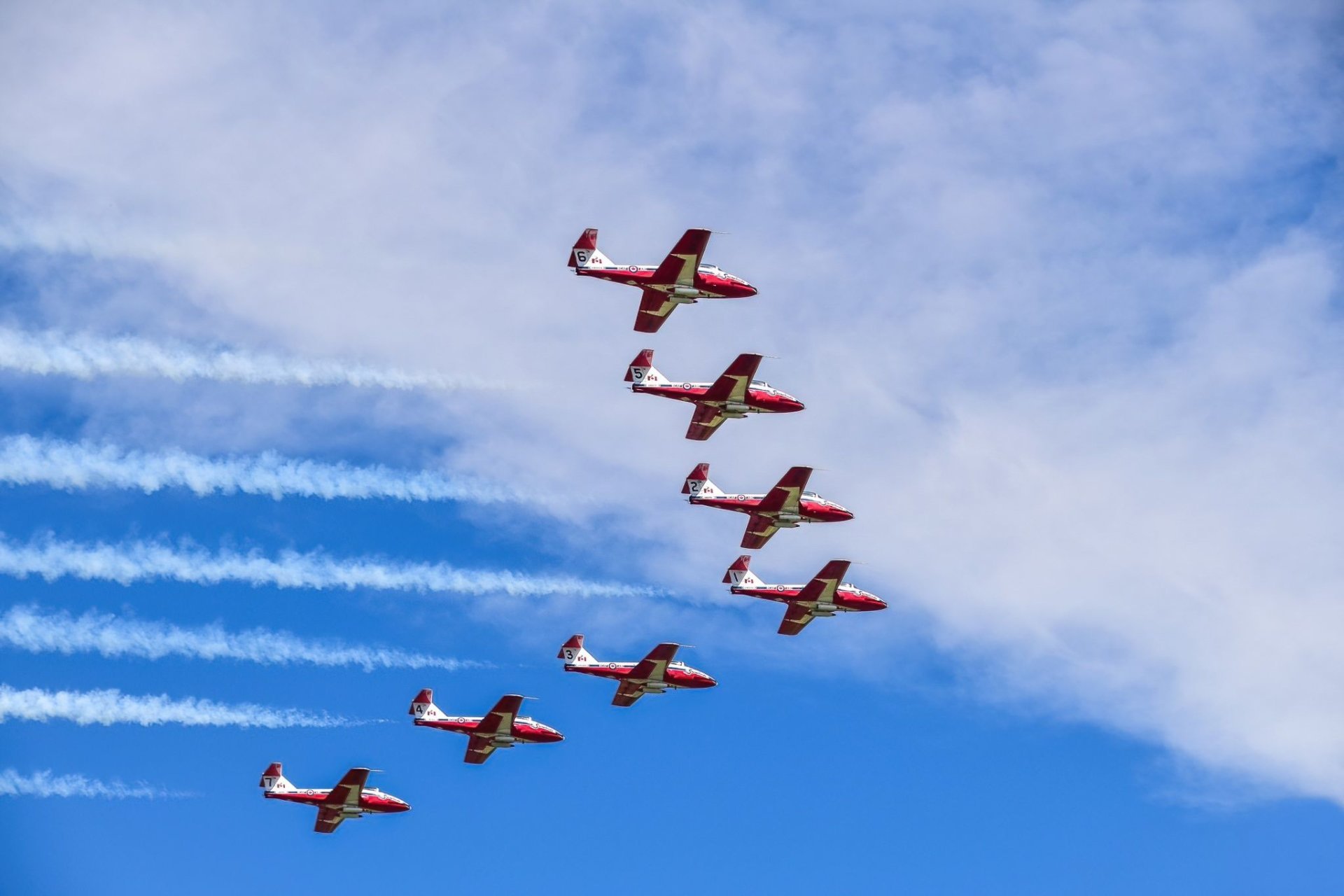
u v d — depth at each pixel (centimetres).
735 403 14700
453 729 15938
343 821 16275
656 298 14538
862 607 16625
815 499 15962
